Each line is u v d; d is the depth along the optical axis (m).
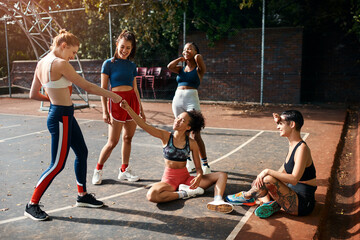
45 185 3.45
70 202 3.92
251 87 14.30
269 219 3.39
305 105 13.30
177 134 3.87
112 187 4.43
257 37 13.97
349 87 14.15
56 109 3.33
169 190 3.85
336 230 3.50
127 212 3.62
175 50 16.08
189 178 4.03
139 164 5.52
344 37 13.98
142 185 4.50
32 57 22.34
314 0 14.34
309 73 14.55
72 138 3.58
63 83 3.30
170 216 3.51
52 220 3.44
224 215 3.51
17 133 8.24
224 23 14.27
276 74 13.88
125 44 4.34
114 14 16.94
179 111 5.24
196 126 3.85
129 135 4.61
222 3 14.05
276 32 13.66
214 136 7.62
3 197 4.09
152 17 12.55
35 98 3.63
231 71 14.52
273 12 15.27
